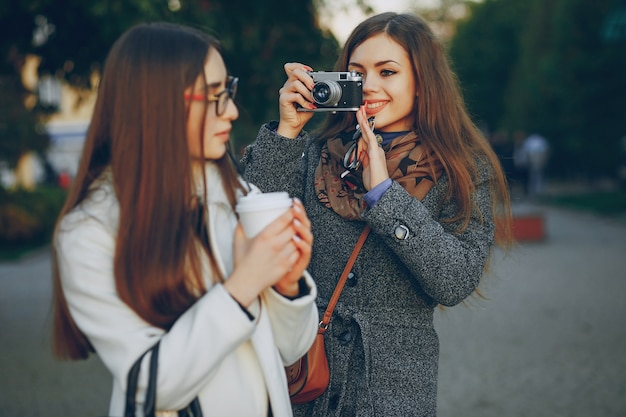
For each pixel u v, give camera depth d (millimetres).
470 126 2330
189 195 1535
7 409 4770
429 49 2283
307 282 1624
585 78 24547
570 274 9523
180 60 1528
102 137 1580
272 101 8148
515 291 8406
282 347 1688
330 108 2199
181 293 1521
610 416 4305
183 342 1443
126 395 1454
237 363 1589
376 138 2266
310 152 2457
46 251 15172
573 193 25906
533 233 13336
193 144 1571
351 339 2193
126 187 1511
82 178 1574
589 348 5828
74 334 1596
